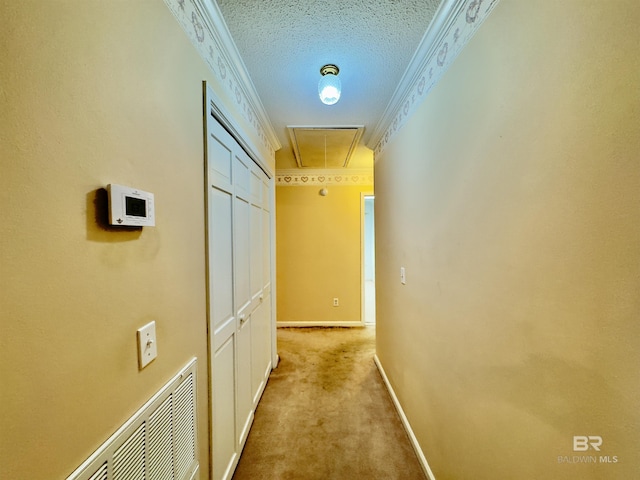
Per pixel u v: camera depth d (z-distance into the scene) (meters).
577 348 0.57
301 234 3.71
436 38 1.16
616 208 0.49
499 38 0.79
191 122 0.95
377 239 2.49
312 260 3.71
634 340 0.47
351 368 2.50
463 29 0.98
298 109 1.86
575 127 0.56
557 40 0.60
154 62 0.74
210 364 1.07
